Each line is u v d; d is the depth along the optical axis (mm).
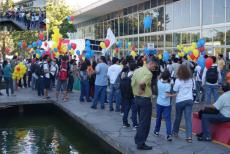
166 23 26625
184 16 24172
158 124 9555
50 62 18625
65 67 16594
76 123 13227
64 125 14094
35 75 19281
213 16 21219
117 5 32375
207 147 8430
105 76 14133
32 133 12758
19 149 10609
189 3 23531
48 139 11852
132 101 10609
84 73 16125
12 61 20609
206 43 21797
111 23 38031
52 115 16234
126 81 10570
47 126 13945
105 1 31219
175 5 25312
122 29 35000
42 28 38844
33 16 39406
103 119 12180
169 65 14953
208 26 21594
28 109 16750
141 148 8344
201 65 14391
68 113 14086
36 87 20328
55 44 21000
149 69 8664
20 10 42500
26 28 40000
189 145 8633
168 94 9055
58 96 17484
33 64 20719
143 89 8250
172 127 10227
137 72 8406
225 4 20188
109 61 16875
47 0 40469
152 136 9594
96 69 14047
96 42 26359
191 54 15305
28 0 57469
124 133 10109
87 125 11617
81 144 11148
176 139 9234
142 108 8344
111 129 10625
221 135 8844
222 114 8758
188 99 8828
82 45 25344
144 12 30266
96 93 14211
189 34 23641
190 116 8875
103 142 10188
